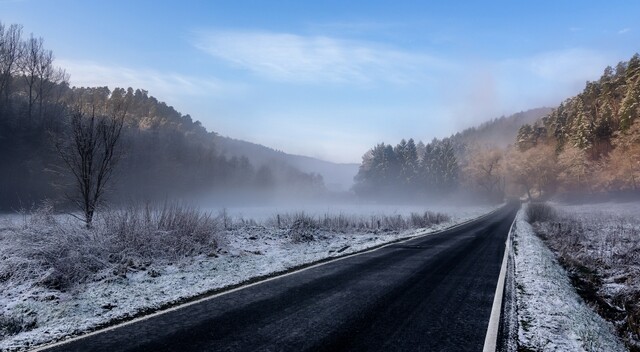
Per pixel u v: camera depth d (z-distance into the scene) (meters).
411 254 13.67
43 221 10.19
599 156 78.25
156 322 5.66
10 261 8.28
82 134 12.50
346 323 5.80
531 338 5.45
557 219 32.62
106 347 4.66
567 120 107.00
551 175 94.81
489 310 6.71
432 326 5.78
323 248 15.19
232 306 6.59
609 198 69.38
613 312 8.54
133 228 11.21
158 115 131.88
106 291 7.46
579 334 5.69
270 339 5.06
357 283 8.67
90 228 10.73
